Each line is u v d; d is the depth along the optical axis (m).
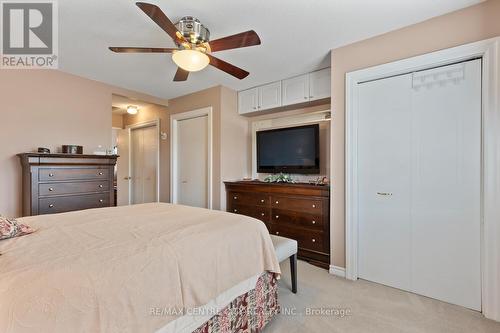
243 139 3.91
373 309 1.81
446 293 1.91
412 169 2.06
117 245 1.10
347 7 1.78
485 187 1.72
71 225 1.47
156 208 2.10
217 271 1.24
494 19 1.69
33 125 2.74
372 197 2.26
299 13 1.84
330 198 2.46
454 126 1.88
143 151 5.01
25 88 2.69
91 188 2.84
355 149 2.31
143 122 4.84
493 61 1.68
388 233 2.18
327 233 2.62
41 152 2.63
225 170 3.58
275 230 3.04
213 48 1.85
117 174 5.42
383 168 2.20
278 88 3.33
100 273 0.87
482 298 1.76
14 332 0.66
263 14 1.85
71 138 3.04
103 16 1.87
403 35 2.04
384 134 2.19
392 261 2.16
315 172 3.09
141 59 2.62
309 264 2.69
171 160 4.18
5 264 0.89
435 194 1.96
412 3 1.73
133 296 0.90
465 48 1.78
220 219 1.66
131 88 3.64
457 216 1.87
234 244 1.38
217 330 1.26
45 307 0.72
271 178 3.41
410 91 2.06
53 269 0.86
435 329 1.58
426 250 2.00
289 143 3.36
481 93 1.77
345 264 2.35
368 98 2.27
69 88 3.02
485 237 1.73
